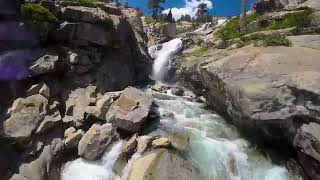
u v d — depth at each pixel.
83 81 21.70
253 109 16.78
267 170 16.78
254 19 37.75
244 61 20.16
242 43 25.20
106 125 17.78
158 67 39.31
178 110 22.19
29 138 15.98
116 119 17.98
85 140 17.14
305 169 15.85
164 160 15.59
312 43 22.44
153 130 18.58
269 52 21.19
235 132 19.56
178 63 32.25
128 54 28.06
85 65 22.03
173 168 15.38
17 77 18.06
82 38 22.28
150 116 19.86
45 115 17.41
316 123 15.18
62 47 21.36
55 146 16.86
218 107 21.91
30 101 17.41
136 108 18.66
